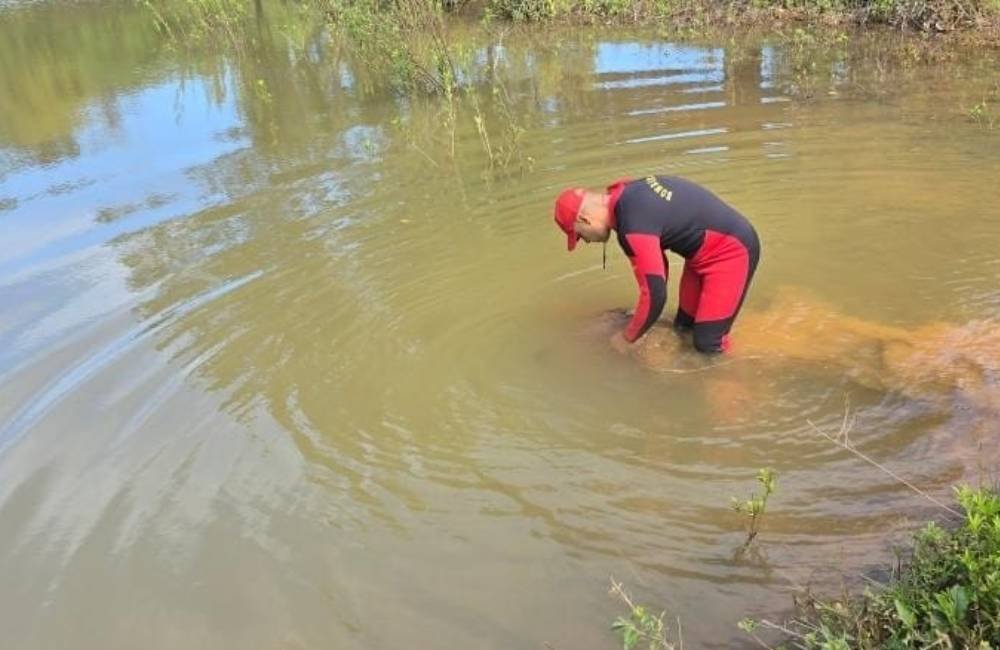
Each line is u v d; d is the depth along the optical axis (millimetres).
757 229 6051
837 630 2783
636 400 4367
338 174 7512
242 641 3127
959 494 2893
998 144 7051
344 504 3775
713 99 8711
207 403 4520
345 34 11484
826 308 5035
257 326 5199
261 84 9625
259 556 3514
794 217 6180
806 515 3523
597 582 3285
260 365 4820
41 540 3668
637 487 3777
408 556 3473
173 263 6059
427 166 7566
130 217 6906
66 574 3480
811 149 7258
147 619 3248
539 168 7344
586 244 6004
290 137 8555
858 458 3826
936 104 8039
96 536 3670
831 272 5457
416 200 6883
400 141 8227
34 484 4000
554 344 4891
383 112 9117
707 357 4637
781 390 4355
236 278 5773
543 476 3887
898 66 9242
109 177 7848
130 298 5613
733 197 6535
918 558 2889
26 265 6215
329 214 6688
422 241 6184
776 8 11648
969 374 4301
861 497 3590
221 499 3844
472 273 5699
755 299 5211
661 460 3934
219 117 9336
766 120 7973
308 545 3559
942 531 2904
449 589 3299
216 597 3328
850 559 3270
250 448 4168
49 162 8398
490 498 3771
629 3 12297
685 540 3455
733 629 3020
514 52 11234
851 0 11375
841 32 10703
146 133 9000
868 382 4340
